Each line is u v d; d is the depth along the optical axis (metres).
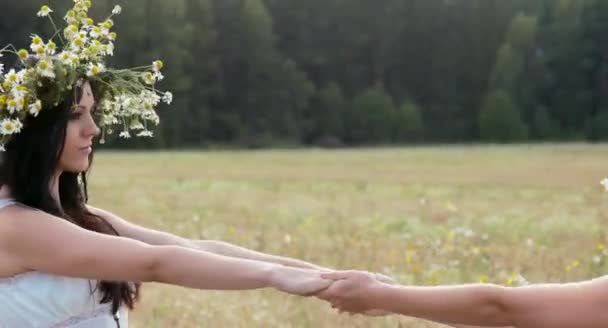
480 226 15.12
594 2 94.50
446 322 3.16
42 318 3.43
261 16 86.69
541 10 99.69
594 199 20.89
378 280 3.36
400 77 98.75
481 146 72.81
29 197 3.45
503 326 3.06
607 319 2.87
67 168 3.54
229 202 20.16
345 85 98.00
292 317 6.99
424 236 12.36
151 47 70.31
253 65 86.38
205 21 82.44
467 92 97.69
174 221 14.38
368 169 39.28
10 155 3.46
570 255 10.73
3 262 3.37
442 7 97.81
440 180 31.12
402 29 98.31
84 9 3.71
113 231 3.78
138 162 42.84
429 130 95.62
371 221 15.64
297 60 96.94
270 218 16.16
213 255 3.36
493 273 8.33
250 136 83.88
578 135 92.00
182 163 42.78
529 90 93.62
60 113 3.45
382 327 6.38
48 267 3.34
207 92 82.62
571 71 94.50
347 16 97.94
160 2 70.25
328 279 3.29
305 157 51.78
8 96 3.43
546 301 2.95
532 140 90.81
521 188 26.61
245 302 7.60
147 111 3.83
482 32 97.50
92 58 3.62
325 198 22.03
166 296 8.09
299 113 89.00
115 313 3.62
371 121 90.38
